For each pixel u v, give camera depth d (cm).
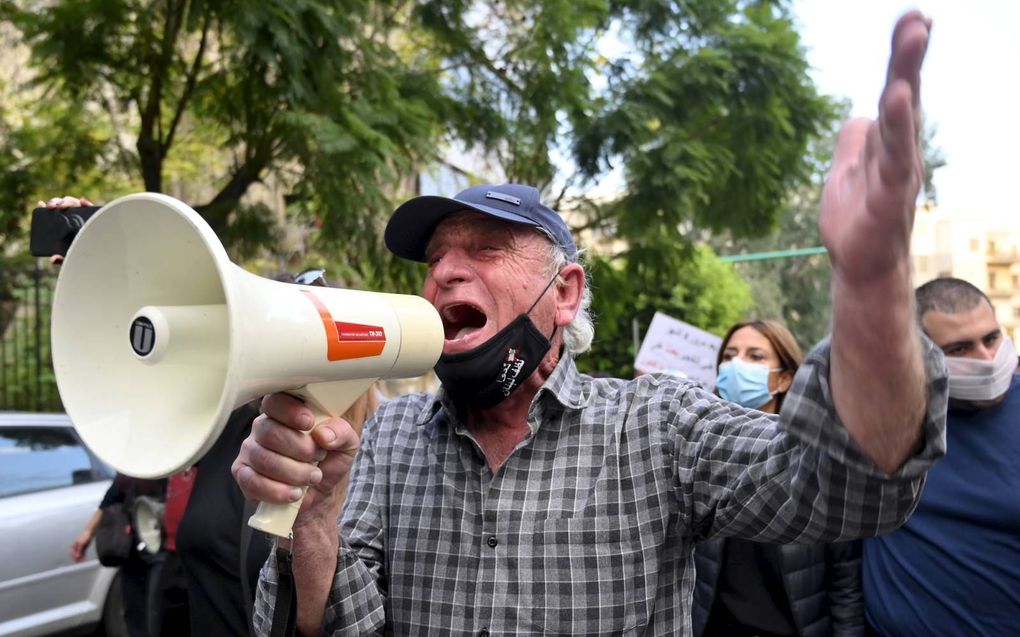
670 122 766
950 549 215
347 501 167
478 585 147
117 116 743
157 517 292
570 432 155
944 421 97
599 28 784
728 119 784
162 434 97
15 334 856
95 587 458
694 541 150
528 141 767
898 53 78
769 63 745
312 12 511
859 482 103
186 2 551
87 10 536
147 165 621
